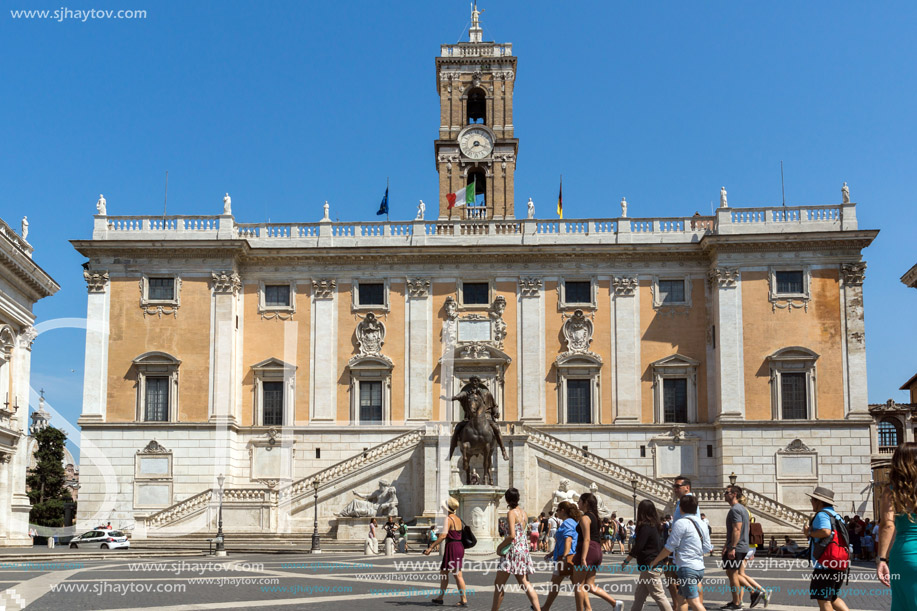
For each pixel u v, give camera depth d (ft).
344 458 207.21
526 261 213.05
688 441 204.95
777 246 206.18
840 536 52.08
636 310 211.20
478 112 249.34
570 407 209.15
